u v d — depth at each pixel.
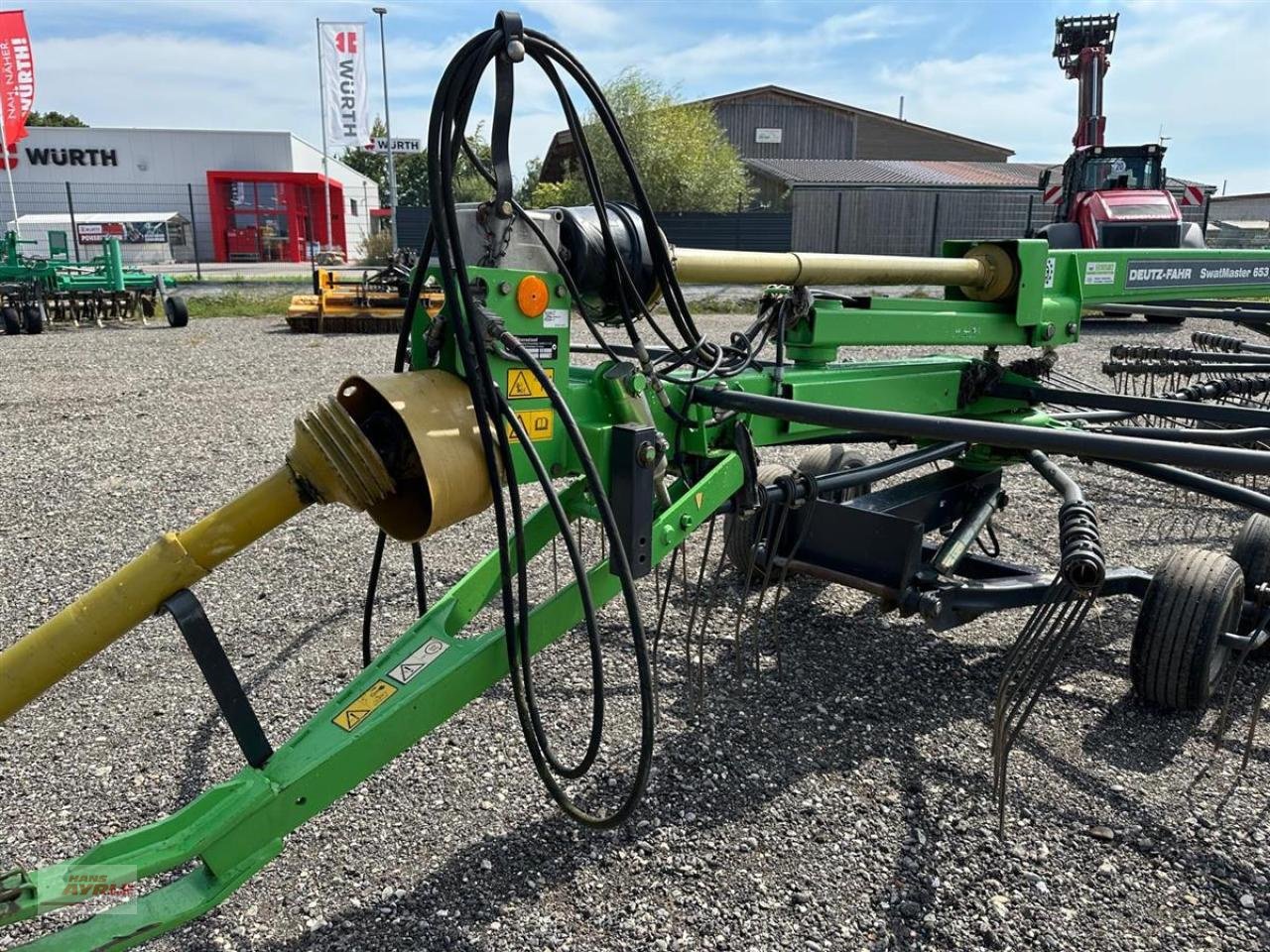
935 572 3.21
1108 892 2.40
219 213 34.59
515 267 2.17
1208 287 3.91
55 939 1.77
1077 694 3.35
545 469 2.12
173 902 1.87
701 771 2.88
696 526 2.49
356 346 12.51
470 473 2.04
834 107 36.62
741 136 36.56
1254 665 3.55
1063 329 3.52
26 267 15.07
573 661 3.55
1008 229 23.23
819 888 2.41
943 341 3.20
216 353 11.80
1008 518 5.31
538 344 2.22
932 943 2.24
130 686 3.39
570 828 2.63
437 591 4.21
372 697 2.14
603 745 3.01
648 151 25.67
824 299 2.99
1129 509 5.55
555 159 31.73
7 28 19.47
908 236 23.31
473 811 2.70
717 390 2.56
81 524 5.09
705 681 3.41
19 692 1.90
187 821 1.91
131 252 31.08
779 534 2.98
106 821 2.67
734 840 2.58
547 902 2.35
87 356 11.55
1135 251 3.68
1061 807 2.72
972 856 2.53
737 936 2.25
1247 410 3.06
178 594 1.98
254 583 4.28
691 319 2.47
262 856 1.96
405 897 2.37
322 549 4.70
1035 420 3.59
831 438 3.10
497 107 2.04
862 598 4.16
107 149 33.75
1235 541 3.74
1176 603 3.05
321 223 36.50
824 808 2.71
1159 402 3.19
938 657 3.62
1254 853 2.54
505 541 2.01
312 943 2.22
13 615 3.95
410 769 2.89
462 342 1.95
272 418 7.70
